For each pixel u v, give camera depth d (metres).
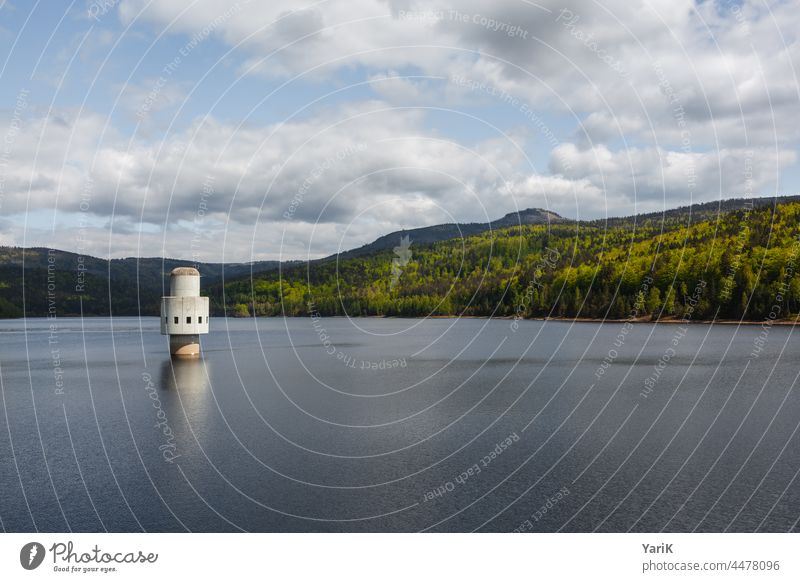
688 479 28.03
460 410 45.94
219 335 152.12
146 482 28.44
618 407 45.56
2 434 38.72
